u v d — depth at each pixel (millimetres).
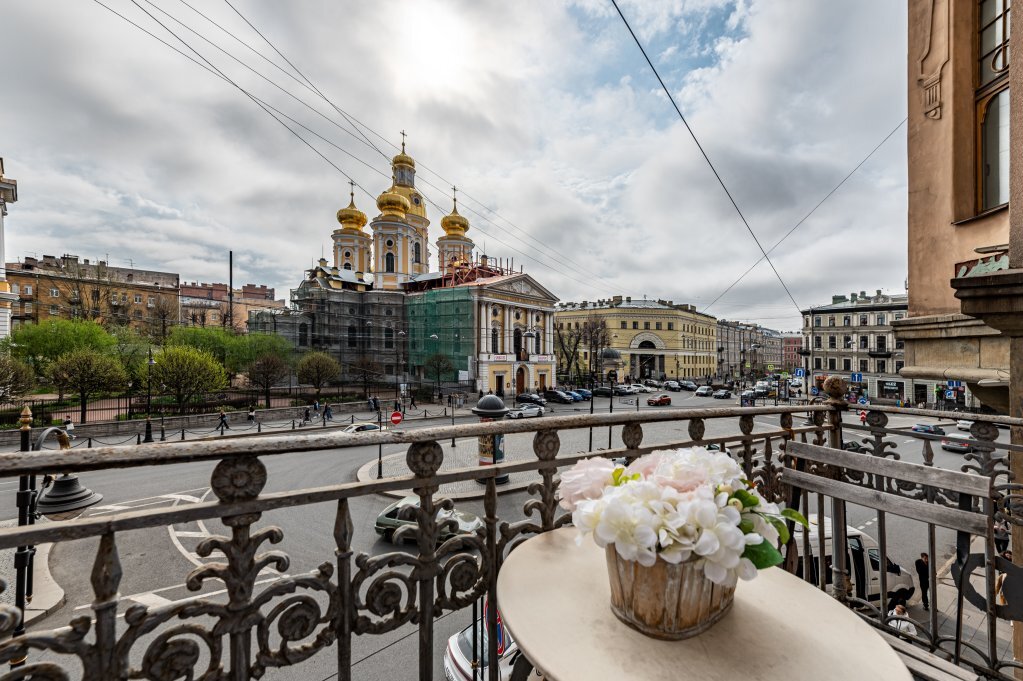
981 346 4566
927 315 5387
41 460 1090
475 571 1885
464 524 9062
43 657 6574
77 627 1120
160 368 24812
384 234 52000
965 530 1916
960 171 5070
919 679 1826
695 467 1399
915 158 5617
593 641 1301
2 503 12492
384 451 20078
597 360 60375
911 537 9836
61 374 21297
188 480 14906
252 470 1393
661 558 1286
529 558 1806
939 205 5289
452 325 43469
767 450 3016
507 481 14164
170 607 1254
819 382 3586
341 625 1546
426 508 1740
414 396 38906
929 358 5348
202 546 1309
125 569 8672
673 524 1221
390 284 51312
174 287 67938
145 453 1213
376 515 11289
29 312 46219
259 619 1389
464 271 48906
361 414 31281
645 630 1323
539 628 1359
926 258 5430
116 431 21656
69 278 47531
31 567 7328
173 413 25562
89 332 31344
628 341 72000
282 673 5797
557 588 1597
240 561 1361
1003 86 4699
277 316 46562
